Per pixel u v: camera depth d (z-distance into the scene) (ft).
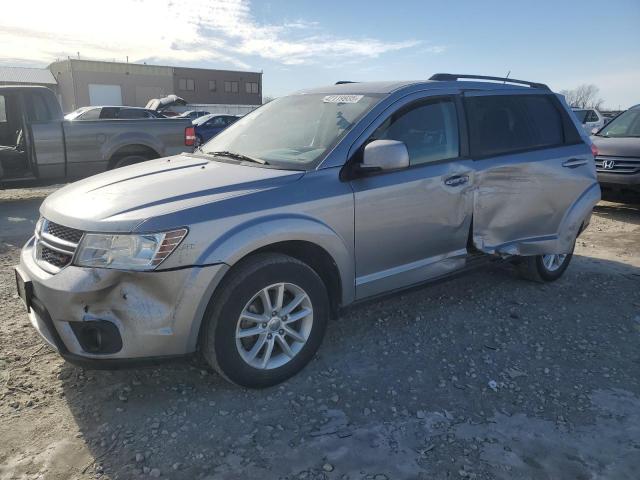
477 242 13.35
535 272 16.08
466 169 12.73
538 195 14.53
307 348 10.65
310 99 13.42
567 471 8.24
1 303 14.11
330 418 9.43
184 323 8.99
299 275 10.16
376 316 13.75
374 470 8.18
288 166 10.94
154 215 8.89
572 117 16.29
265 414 9.50
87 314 8.75
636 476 8.16
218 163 11.83
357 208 10.87
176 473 8.02
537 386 10.63
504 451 8.66
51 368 10.85
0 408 9.47
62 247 9.25
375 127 11.49
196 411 9.54
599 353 12.12
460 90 13.34
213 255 9.03
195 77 180.34
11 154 25.70
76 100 159.12
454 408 9.81
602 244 22.03
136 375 10.65
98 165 27.25
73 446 8.56
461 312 14.15
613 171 27.07
